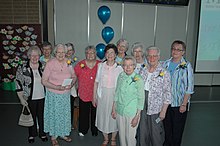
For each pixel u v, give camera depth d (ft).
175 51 9.50
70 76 11.02
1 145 11.72
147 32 22.93
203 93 21.79
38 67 10.90
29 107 11.07
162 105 9.29
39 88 10.98
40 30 21.06
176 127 9.92
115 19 22.25
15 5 20.52
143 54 10.36
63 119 10.87
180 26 23.26
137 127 9.61
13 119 15.07
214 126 14.78
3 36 20.80
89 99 12.08
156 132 9.44
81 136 12.84
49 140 12.29
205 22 22.91
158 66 9.22
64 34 21.91
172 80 9.63
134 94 9.00
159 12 22.75
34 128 11.78
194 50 23.47
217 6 22.76
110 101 10.79
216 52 23.54
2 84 21.50
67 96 10.83
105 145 11.63
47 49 11.71
